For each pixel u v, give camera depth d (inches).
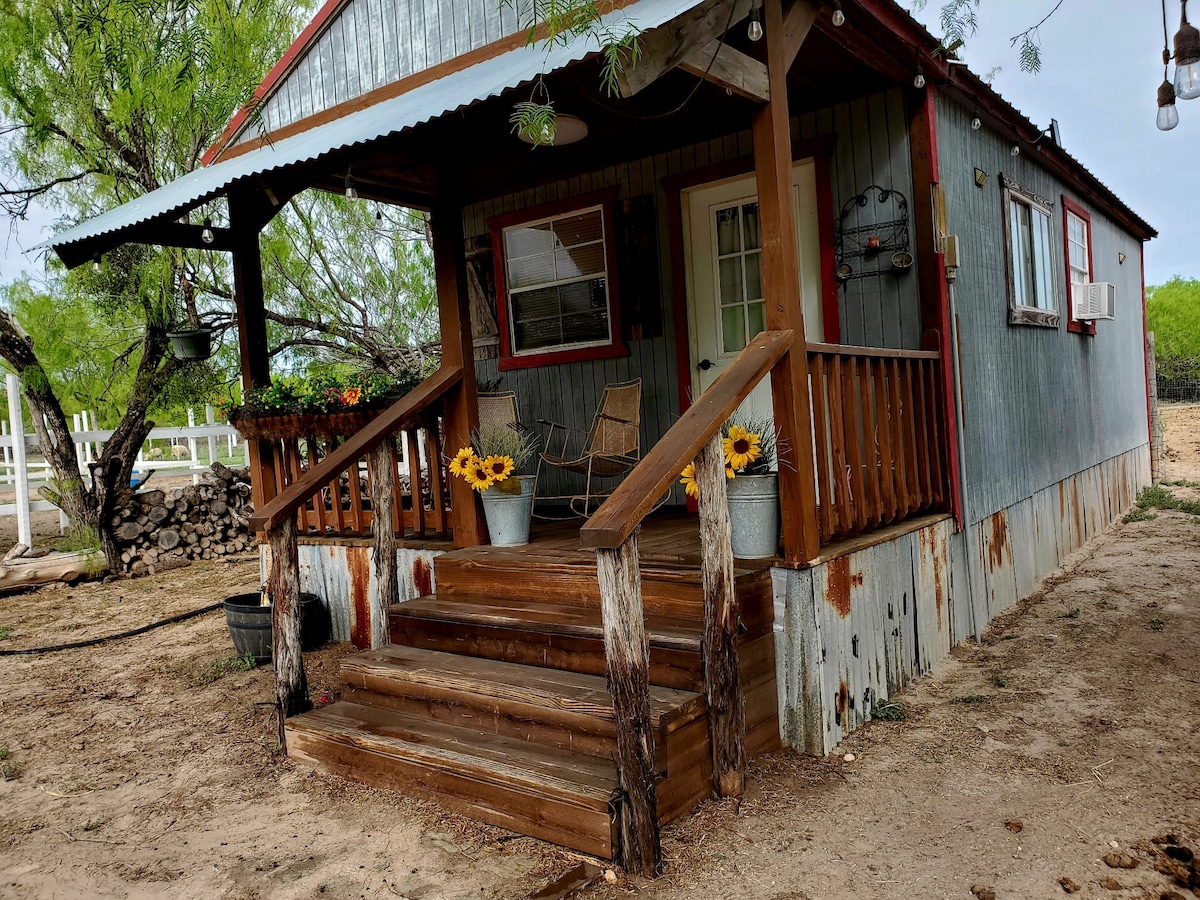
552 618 147.1
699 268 230.8
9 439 344.8
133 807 138.1
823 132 207.6
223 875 114.7
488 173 237.1
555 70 124.5
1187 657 186.1
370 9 249.6
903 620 176.4
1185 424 770.8
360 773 140.9
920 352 188.9
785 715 145.9
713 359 230.8
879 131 199.3
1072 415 322.7
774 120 143.3
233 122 281.4
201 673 208.8
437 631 161.5
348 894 108.0
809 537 142.6
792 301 143.7
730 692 125.8
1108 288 343.0
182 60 169.2
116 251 314.8
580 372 254.4
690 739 123.2
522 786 118.5
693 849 114.0
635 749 107.8
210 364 365.4
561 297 258.8
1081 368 339.0
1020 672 183.9
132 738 169.3
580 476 255.8
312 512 245.3
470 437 191.2
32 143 309.1
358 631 218.4
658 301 237.0
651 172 234.4
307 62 268.5
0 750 163.2
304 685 160.6
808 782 133.4
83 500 344.2
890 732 153.6
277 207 233.1
